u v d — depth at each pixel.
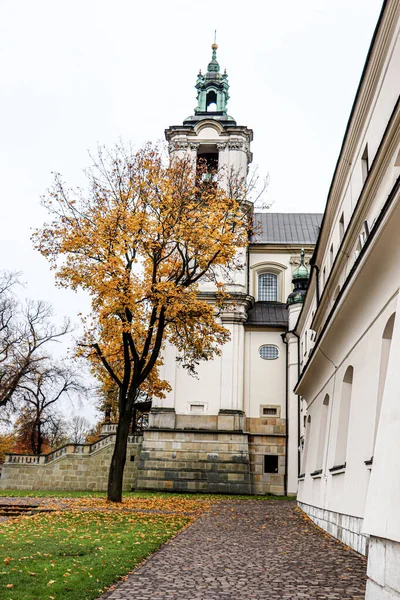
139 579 9.05
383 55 15.37
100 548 11.63
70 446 40.25
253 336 44.81
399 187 8.91
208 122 48.53
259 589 8.37
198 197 27.88
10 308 46.97
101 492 37.47
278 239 51.31
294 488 40.38
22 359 46.09
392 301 11.20
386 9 14.30
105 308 24.47
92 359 27.83
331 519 15.45
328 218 25.42
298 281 45.44
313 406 23.98
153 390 32.94
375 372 12.20
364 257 11.46
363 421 12.80
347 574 9.57
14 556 10.46
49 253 24.80
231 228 26.62
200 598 7.75
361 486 12.41
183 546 12.66
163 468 39.91
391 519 6.73
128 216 24.53
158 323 25.59
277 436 42.06
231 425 41.38
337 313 14.82
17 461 40.12
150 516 19.00
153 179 25.66
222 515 21.05
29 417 51.56
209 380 42.62
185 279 28.69
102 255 24.64
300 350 41.88
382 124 15.59
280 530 16.28
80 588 8.12
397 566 6.33
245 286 45.66
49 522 16.62
